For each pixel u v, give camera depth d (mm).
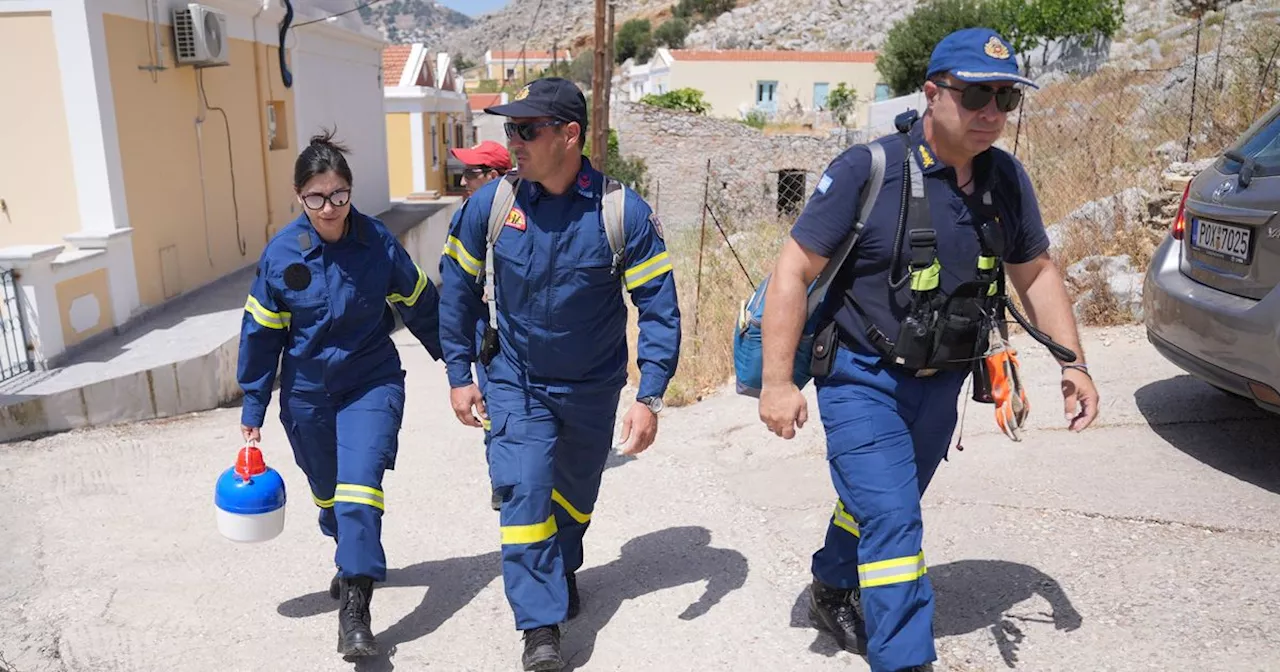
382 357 3471
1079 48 29609
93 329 7945
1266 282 3764
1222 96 10656
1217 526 3602
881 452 2623
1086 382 2705
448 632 3469
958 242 2566
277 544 4340
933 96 2496
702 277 9477
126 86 8914
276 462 5664
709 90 51844
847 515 2955
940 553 3648
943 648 3043
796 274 2631
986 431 4832
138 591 3859
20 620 3625
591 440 3275
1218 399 4863
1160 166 9266
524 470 3053
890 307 2619
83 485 5285
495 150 5133
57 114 8422
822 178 2635
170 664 3301
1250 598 3074
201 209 10609
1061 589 3285
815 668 3033
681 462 5020
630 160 30016
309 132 14617
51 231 8648
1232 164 4227
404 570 4012
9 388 6582
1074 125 13797
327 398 3379
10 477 5430
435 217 19703
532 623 2977
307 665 3273
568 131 2895
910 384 2682
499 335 3199
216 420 7035
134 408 6953
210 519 4707
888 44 43938
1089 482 4102
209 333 8375
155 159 9492
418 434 6117
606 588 3705
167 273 9727
